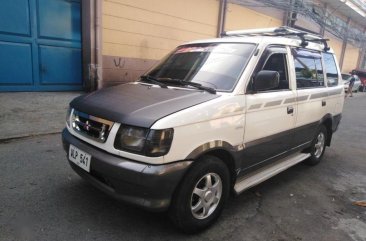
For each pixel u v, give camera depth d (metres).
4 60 7.05
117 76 8.81
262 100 3.35
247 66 3.31
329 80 5.12
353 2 20.08
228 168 3.17
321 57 4.91
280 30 4.23
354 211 3.62
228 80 3.22
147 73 4.02
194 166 2.71
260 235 2.97
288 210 3.51
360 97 18.97
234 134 3.04
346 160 5.61
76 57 8.26
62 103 7.01
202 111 2.72
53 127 5.70
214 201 3.00
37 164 4.17
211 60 3.57
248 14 12.97
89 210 3.14
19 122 5.68
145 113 2.57
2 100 6.65
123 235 2.80
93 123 2.80
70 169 4.08
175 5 9.80
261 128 3.41
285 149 4.03
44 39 7.57
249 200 3.67
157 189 2.46
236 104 3.03
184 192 2.66
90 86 8.20
